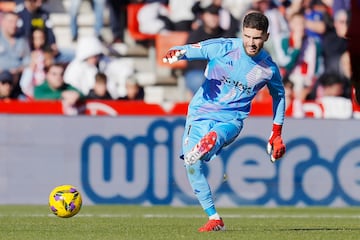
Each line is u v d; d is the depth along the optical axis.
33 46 50.91
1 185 43.19
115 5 53.88
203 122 24.41
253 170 43.47
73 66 50.53
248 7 53.34
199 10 53.91
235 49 24.23
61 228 27.06
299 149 43.69
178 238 22.47
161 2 54.28
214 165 43.25
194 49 24.30
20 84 49.91
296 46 51.59
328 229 26.73
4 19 50.53
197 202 43.41
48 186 43.34
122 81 50.69
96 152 43.28
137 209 40.06
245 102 24.59
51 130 43.28
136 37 53.94
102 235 23.92
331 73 51.16
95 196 43.31
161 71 53.66
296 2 52.34
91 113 46.22
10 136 43.16
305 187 43.75
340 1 52.59
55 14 54.97
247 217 35.19
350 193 44.03
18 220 31.33
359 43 48.38
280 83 24.88
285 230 25.80
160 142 43.28
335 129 43.91
